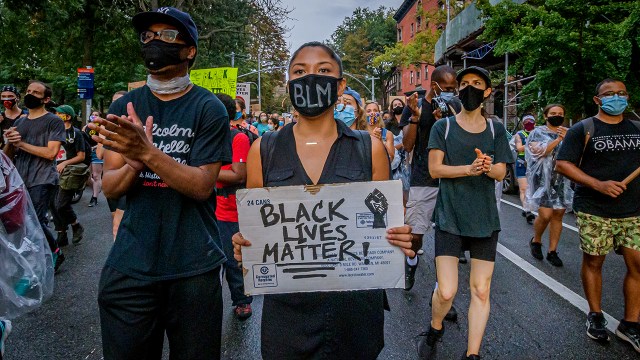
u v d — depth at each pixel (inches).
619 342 127.6
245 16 809.5
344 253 68.4
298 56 70.1
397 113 248.7
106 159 78.1
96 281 183.0
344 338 70.0
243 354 122.1
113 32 789.2
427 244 247.4
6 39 730.2
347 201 67.7
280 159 71.0
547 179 201.6
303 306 69.8
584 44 283.6
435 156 117.8
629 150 128.0
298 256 68.8
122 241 76.4
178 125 78.4
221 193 142.9
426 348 119.3
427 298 163.3
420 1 1596.9
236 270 144.6
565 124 323.3
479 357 112.1
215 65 953.5
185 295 76.8
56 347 125.9
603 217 128.8
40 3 629.0
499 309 151.0
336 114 157.9
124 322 74.5
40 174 181.5
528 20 318.3
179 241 76.6
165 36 76.3
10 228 104.2
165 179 70.1
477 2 362.9
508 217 310.0
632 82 285.3
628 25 273.0
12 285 103.3
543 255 214.7
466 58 657.0
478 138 117.0
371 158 71.2
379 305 71.6
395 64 1256.8
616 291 166.2
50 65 922.1
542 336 131.2
